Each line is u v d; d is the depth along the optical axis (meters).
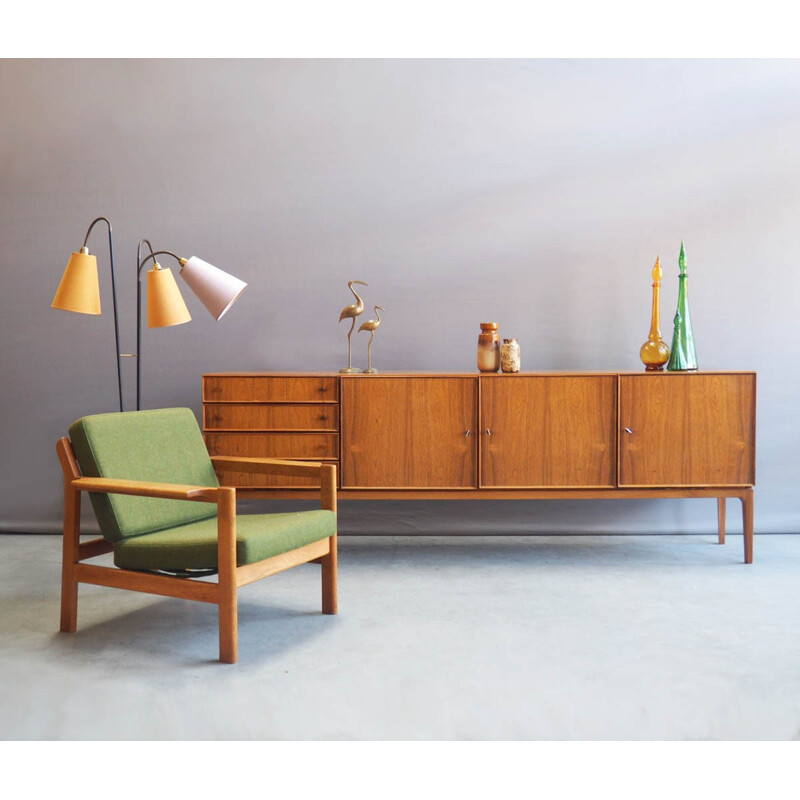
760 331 4.94
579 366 5.00
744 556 4.42
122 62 4.99
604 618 3.50
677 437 4.32
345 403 4.34
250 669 2.97
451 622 3.46
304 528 3.33
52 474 5.12
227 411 4.39
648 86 4.89
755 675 2.90
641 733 2.51
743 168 4.89
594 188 4.93
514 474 4.33
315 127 4.98
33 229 5.05
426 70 4.94
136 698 2.75
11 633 3.34
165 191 5.02
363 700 2.73
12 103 5.02
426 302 5.00
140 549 3.16
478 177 4.95
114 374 5.10
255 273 5.03
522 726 2.56
